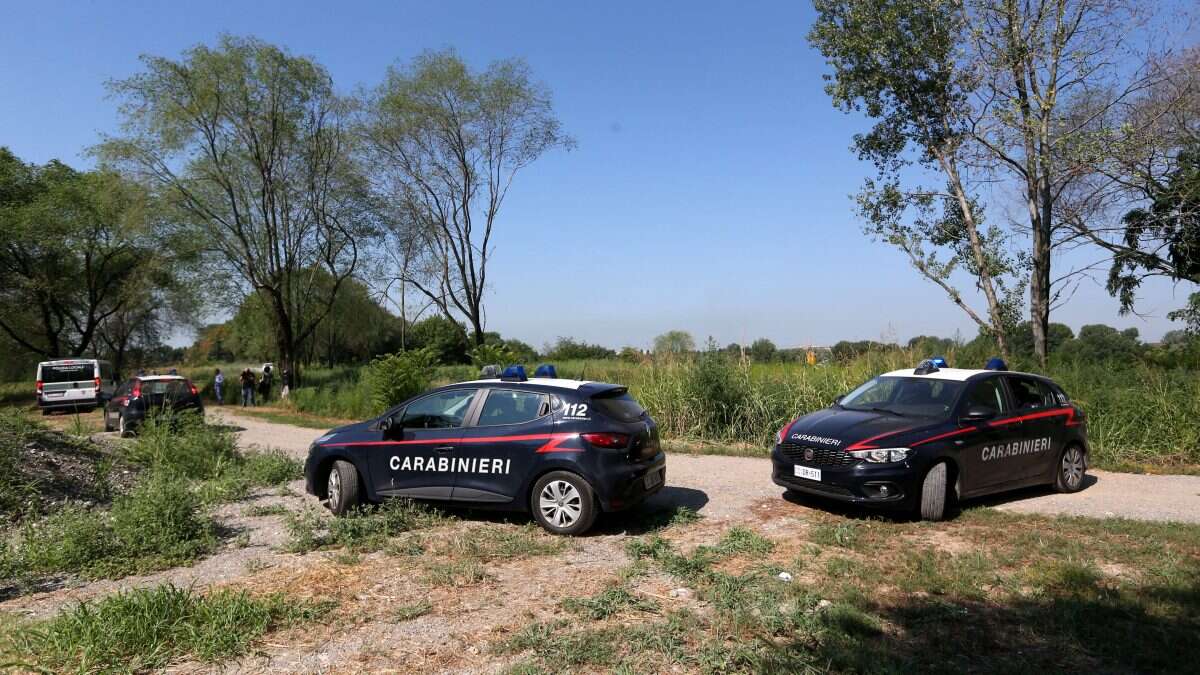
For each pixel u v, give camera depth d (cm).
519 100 2802
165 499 683
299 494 901
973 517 736
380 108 2816
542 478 688
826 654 405
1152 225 1619
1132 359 1537
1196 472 1064
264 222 3062
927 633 440
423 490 735
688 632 443
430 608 492
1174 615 461
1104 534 670
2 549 615
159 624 437
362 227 3216
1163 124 1542
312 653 421
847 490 725
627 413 721
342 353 6006
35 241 3325
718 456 1222
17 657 409
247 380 2989
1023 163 1716
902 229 1911
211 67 2758
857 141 1941
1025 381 873
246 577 566
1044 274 1723
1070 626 443
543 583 545
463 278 3020
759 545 630
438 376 2330
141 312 4309
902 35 1780
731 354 1513
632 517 747
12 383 4409
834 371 1431
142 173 2855
